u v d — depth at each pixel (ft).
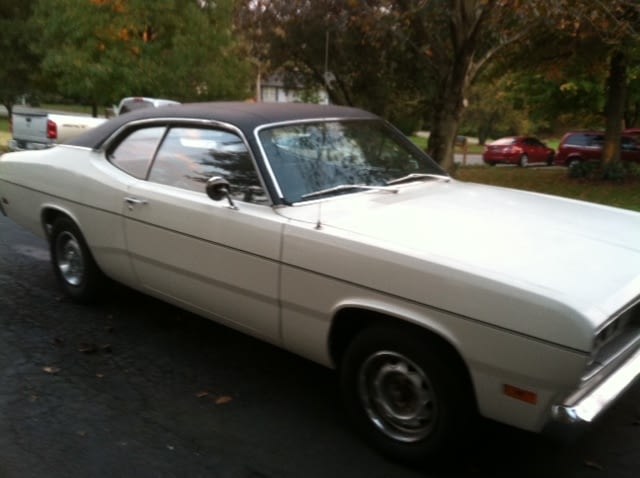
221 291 12.39
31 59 77.56
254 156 11.98
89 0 54.29
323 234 10.53
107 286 16.60
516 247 9.91
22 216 18.07
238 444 10.71
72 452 10.37
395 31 33.50
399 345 9.77
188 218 12.64
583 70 60.90
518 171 76.43
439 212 11.53
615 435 11.18
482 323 8.79
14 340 14.67
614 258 9.86
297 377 13.21
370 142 14.10
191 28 56.95
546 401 8.51
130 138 14.92
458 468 10.13
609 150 62.54
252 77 62.13
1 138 71.61
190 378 13.05
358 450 10.61
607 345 9.29
